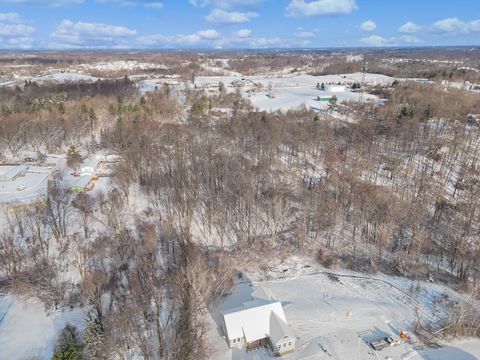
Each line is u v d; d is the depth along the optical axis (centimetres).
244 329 4531
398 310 5319
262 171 8425
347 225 7250
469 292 5603
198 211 7531
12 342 4669
